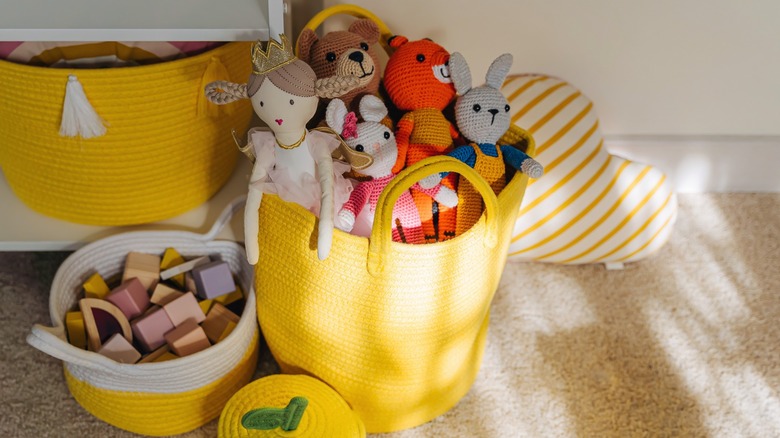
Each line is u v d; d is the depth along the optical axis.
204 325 1.08
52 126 0.96
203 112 1.02
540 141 1.25
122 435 1.03
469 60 1.35
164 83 0.95
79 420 1.05
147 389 0.97
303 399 0.94
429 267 0.87
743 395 1.13
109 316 1.04
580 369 1.16
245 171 1.22
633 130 1.46
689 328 1.24
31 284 1.22
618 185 1.27
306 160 0.90
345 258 0.88
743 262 1.37
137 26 0.90
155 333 1.04
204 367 0.97
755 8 1.30
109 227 1.12
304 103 0.85
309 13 1.29
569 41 1.33
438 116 1.03
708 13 1.31
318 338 1.00
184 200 1.11
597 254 1.30
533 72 1.36
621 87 1.39
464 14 1.29
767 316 1.26
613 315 1.25
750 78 1.39
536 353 1.18
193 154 1.06
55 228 1.11
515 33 1.31
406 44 1.06
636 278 1.33
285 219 0.91
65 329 1.02
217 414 1.05
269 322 1.06
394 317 0.93
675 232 1.43
